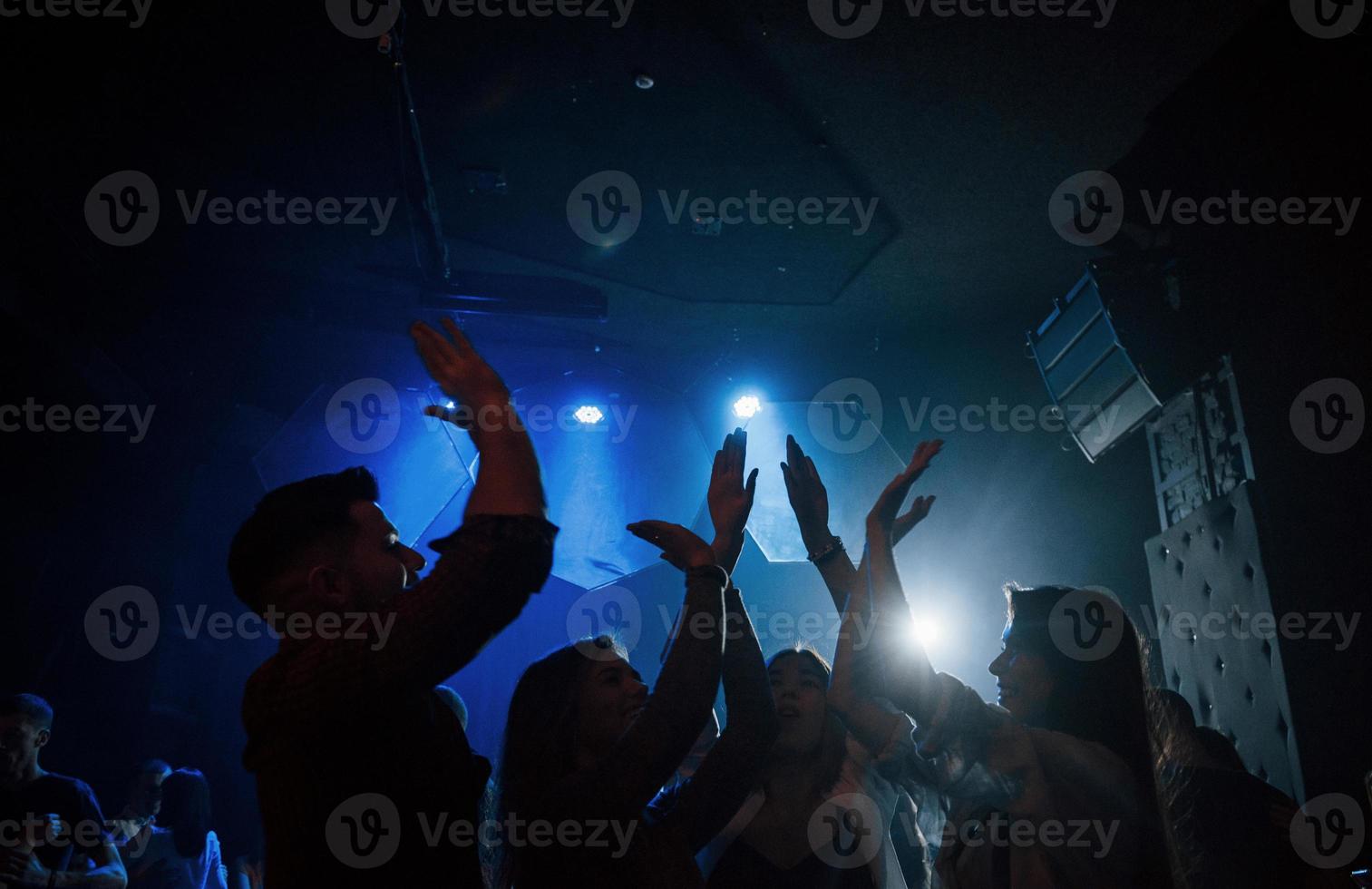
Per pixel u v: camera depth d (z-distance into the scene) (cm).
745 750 177
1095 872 145
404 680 105
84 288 619
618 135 540
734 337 755
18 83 489
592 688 177
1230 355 489
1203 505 496
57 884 344
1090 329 557
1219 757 210
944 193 584
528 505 110
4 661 638
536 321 730
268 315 678
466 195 589
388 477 686
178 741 697
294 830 105
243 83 499
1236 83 473
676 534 165
